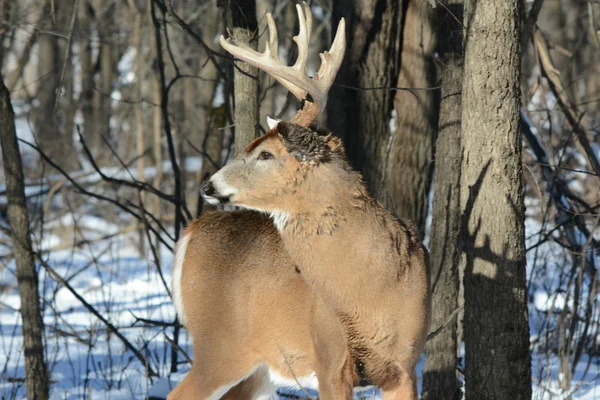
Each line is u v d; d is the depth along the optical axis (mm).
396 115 14367
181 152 27172
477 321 8914
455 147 10953
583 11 37531
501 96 8672
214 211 10688
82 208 29766
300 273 9000
